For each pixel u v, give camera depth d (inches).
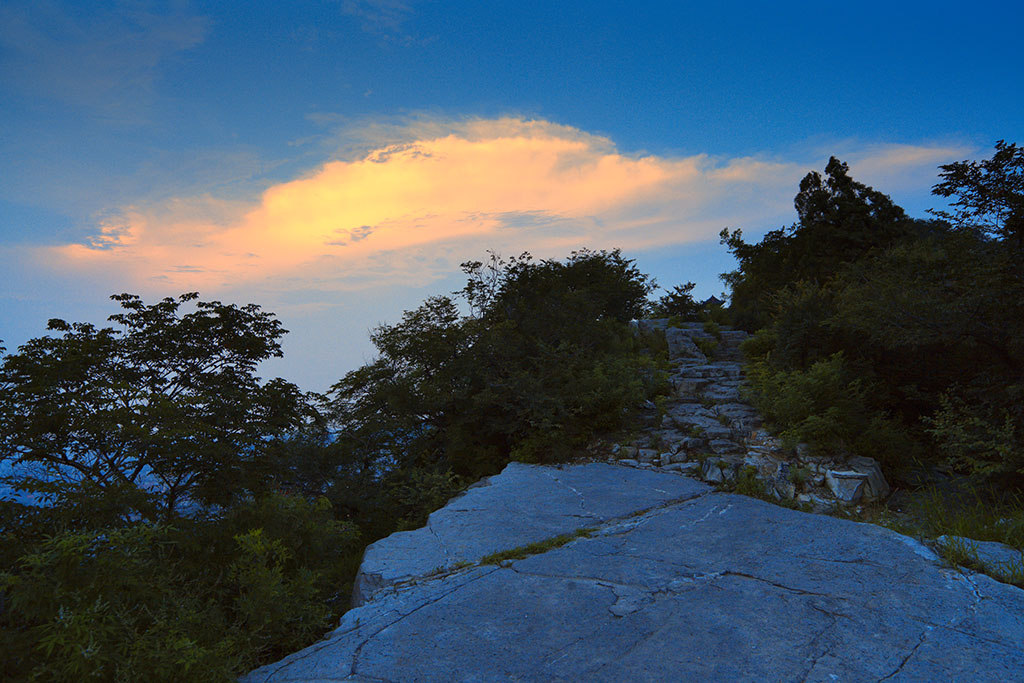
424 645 165.6
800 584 189.6
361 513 505.7
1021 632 149.9
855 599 175.2
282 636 213.3
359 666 155.9
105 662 139.8
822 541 228.4
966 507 261.3
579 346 644.7
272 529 293.6
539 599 192.5
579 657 152.9
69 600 148.9
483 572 221.5
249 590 215.2
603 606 184.2
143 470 479.2
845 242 1134.4
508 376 542.6
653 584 199.5
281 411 578.9
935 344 473.7
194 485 486.9
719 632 160.7
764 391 493.0
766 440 424.2
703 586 194.7
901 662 139.6
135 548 170.2
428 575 228.5
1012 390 350.3
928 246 560.7
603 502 321.1
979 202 365.4
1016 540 208.8
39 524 249.3
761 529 250.8
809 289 660.1
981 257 372.2
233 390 570.9
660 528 265.9
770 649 149.6
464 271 671.1
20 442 426.0
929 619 159.6
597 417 495.5
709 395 588.7
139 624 167.0
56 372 473.1
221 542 271.0
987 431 331.6
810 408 417.1
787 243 1243.8
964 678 131.9
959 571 188.1
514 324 605.3
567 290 725.3
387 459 565.6
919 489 368.2
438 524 292.8
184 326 594.2
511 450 494.9
